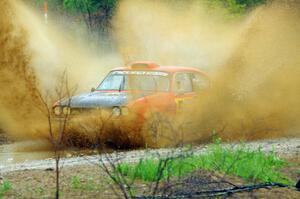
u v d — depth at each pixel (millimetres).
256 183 20250
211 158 22969
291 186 19812
